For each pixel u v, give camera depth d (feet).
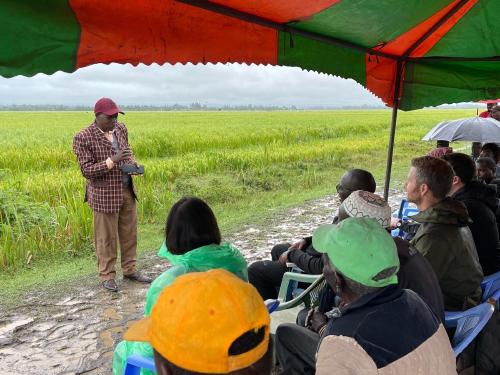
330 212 31.58
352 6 8.97
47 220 23.73
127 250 18.45
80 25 6.35
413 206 22.15
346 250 5.89
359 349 5.41
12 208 23.45
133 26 6.97
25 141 72.33
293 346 8.66
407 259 7.95
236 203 33.88
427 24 11.72
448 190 10.01
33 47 6.00
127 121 164.25
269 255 22.58
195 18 7.75
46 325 15.05
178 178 40.60
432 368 5.43
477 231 11.57
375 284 5.71
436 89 15.14
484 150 21.70
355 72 13.05
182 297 3.73
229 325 3.52
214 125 132.05
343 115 229.04
